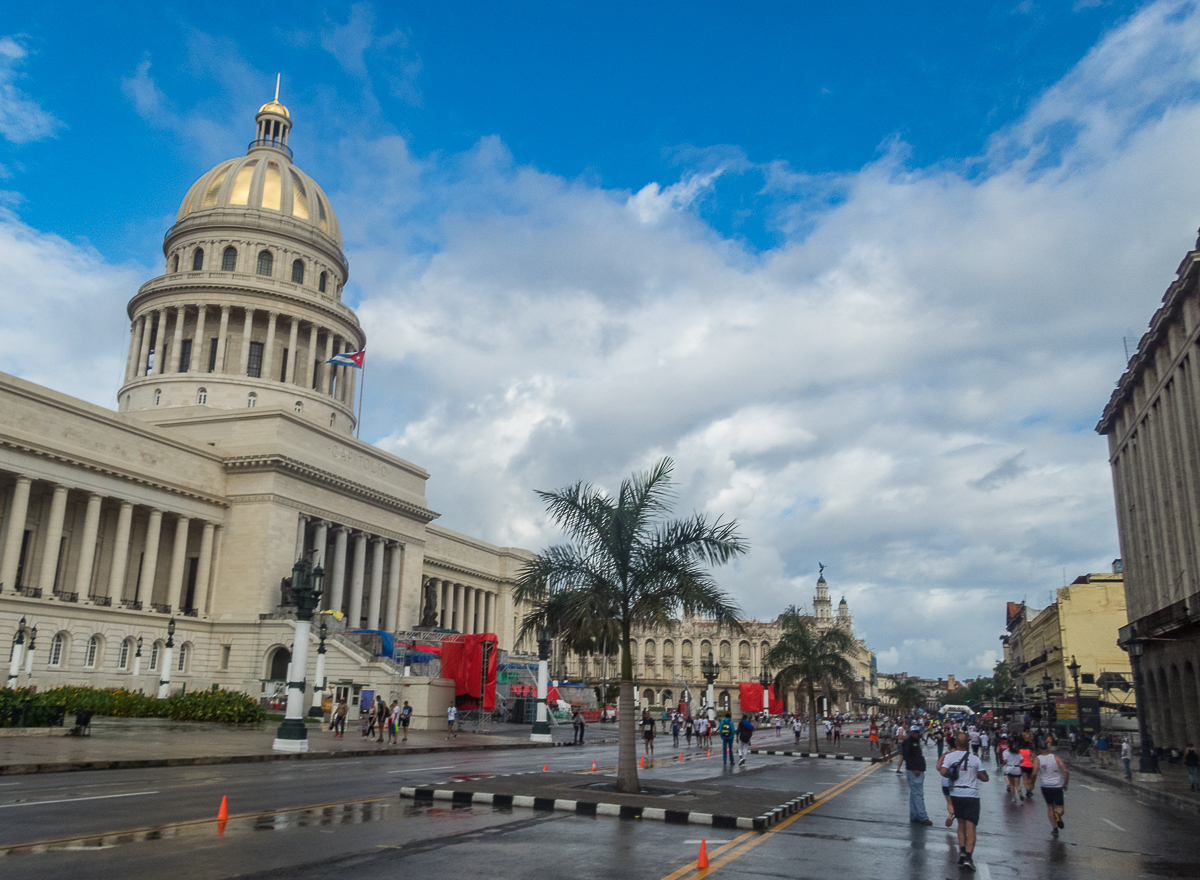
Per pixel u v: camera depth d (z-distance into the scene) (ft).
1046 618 324.39
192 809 56.70
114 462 213.66
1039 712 289.53
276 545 241.14
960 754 50.62
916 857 51.93
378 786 75.82
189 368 307.37
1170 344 152.87
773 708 399.24
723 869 44.34
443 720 196.24
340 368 338.54
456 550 368.48
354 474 279.08
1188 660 161.58
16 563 191.62
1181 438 149.59
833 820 67.92
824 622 609.42
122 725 133.18
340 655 211.20
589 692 323.37
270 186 334.24
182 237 324.60
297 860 41.32
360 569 275.59
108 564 226.17
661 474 84.53
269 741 124.36
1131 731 246.88
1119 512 210.18
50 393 200.44
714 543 82.33
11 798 58.95
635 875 41.57
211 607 237.86
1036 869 50.16
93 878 35.96
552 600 82.69
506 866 42.34
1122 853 58.54
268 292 312.71
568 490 84.17
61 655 198.49
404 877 38.75
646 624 83.05
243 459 243.19
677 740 196.13
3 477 195.52
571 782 79.92
